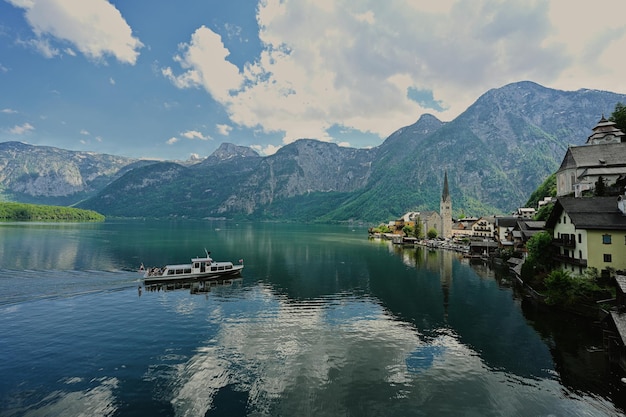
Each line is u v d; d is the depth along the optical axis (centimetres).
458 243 17188
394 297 6769
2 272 8269
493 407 2978
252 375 3475
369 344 4331
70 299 6294
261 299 6538
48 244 13588
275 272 9550
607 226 5750
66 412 2809
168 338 4444
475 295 6950
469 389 3269
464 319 5369
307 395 3119
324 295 6906
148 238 18862
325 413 2853
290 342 4362
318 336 4588
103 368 3584
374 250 15438
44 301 6119
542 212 12162
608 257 5753
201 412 2833
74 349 4059
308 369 3628
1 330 4662
